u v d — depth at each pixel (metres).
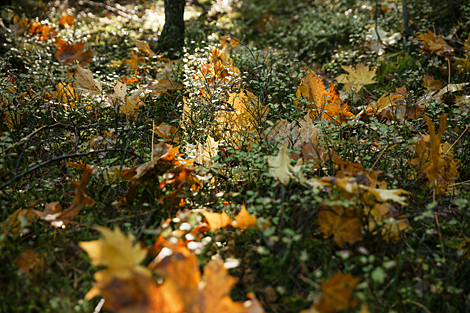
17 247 1.96
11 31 5.30
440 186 2.48
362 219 1.98
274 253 1.95
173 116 3.47
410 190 2.51
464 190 2.46
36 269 1.83
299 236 1.67
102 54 5.49
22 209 2.23
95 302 1.70
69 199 2.41
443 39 4.83
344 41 6.08
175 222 2.10
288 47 6.20
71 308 1.65
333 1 8.52
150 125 3.12
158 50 5.54
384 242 2.02
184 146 2.72
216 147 2.71
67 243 2.04
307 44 6.09
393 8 6.71
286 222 2.06
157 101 3.70
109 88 3.79
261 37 6.94
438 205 2.40
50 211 2.12
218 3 8.45
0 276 1.79
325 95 3.20
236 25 7.16
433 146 2.25
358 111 3.59
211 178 2.49
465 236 2.08
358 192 1.96
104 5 8.82
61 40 5.27
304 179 2.13
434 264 1.95
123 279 1.44
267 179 2.37
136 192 2.33
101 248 1.47
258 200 1.93
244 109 3.16
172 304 1.43
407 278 1.87
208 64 3.84
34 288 1.75
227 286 1.45
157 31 6.99
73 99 3.44
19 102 3.24
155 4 9.27
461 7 5.41
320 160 2.55
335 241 1.98
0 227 2.03
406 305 1.74
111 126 3.07
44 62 4.24
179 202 2.27
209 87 3.55
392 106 3.28
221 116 3.14
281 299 1.76
